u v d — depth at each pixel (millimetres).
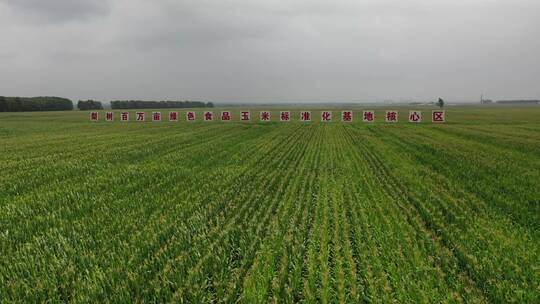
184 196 13602
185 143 30984
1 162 21094
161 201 12750
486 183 15891
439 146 28578
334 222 10891
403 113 104688
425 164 20953
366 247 8961
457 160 21953
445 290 7016
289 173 18438
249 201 13117
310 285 7125
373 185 15797
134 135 38625
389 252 8516
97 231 9789
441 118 52469
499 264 7969
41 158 22312
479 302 6680
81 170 18391
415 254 8391
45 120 72250
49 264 7699
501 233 9891
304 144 31094
